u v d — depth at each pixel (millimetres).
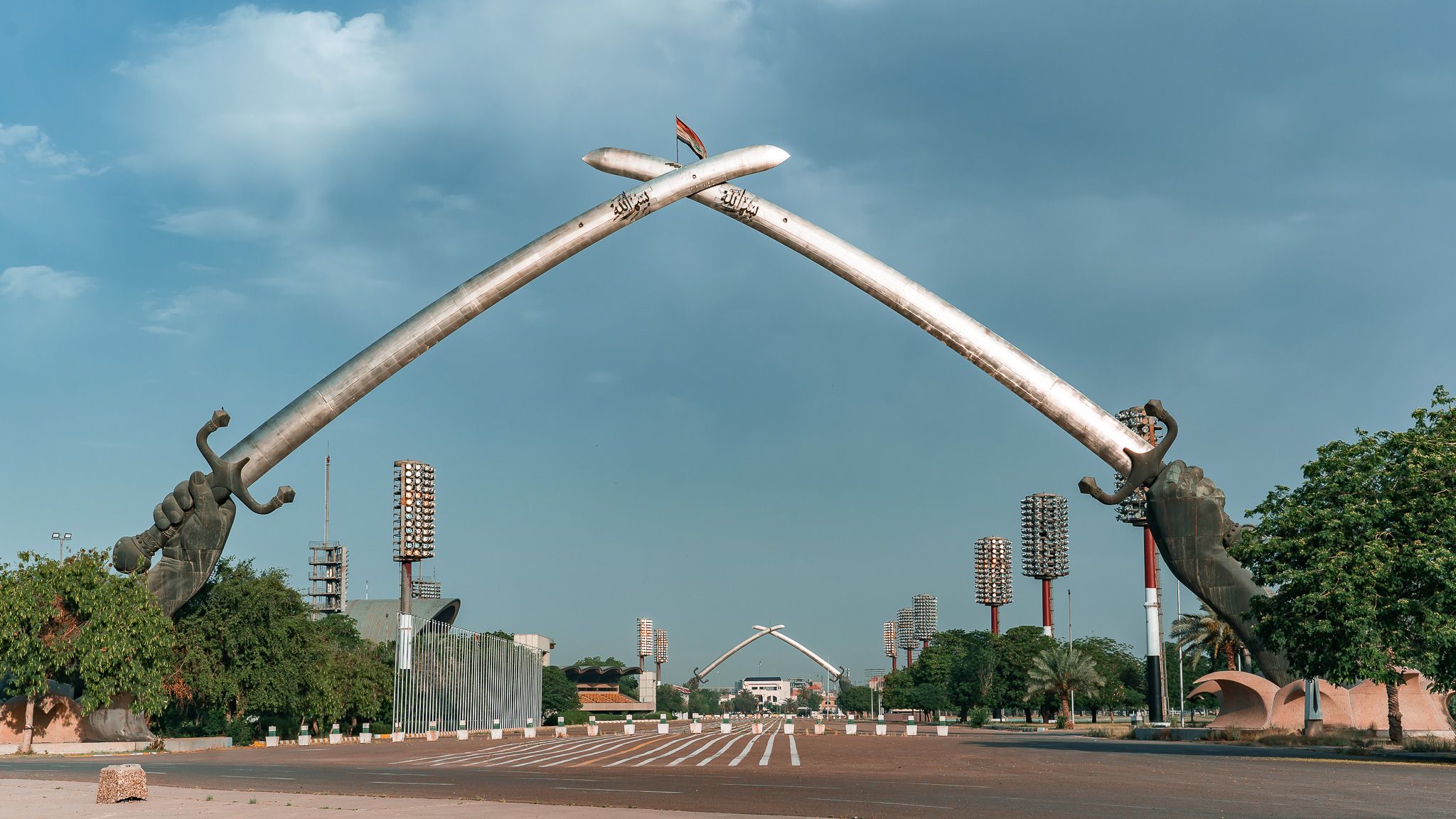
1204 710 158125
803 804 22234
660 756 46062
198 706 73250
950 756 44094
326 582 182000
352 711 85688
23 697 57594
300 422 70438
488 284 73688
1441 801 23094
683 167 75625
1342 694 59875
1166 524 66625
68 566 55156
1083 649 144250
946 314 72562
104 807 21406
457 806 21156
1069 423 70375
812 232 74750
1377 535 41281
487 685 105750
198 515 68000
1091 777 30734
